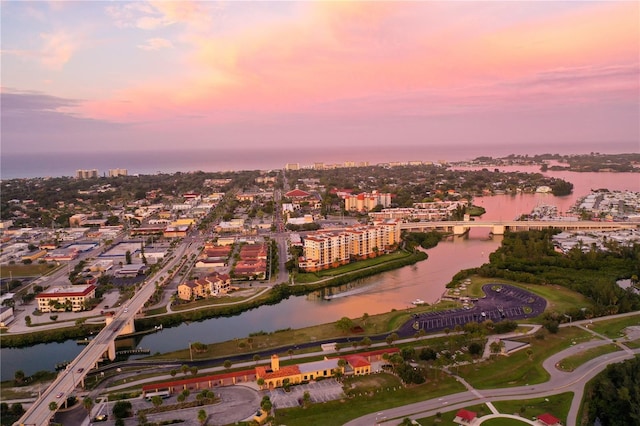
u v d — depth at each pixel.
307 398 190.88
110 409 191.75
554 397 196.12
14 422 182.50
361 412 186.50
